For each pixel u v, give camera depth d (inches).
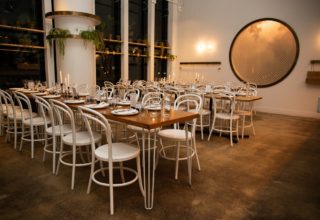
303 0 257.6
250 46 300.5
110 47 308.8
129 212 81.7
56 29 219.6
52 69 256.7
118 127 192.1
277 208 85.7
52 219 77.7
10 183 100.6
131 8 336.2
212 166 121.3
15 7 234.1
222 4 320.2
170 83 293.6
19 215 79.4
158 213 81.4
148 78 350.9
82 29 225.1
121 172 99.3
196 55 355.6
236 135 177.5
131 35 329.7
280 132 192.7
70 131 112.3
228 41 320.2
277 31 278.2
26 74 247.8
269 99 290.7
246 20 301.1
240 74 313.4
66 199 89.0
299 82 267.9
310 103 262.1
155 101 146.9
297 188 100.3
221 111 195.8
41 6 249.4
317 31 252.2
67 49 224.5
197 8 346.9
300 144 160.6
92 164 89.4
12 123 182.4
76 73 228.8
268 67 288.5
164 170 115.2
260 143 161.6
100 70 306.2
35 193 93.0
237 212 82.8
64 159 126.8
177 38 375.6
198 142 161.3
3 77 232.1
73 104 121.1
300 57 265.1
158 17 371.6
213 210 83.7
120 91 226.8
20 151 137.8
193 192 95.3
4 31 227.6
